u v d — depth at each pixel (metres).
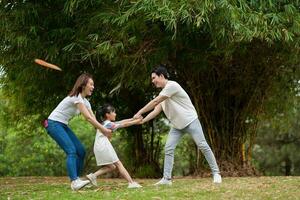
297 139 20.33
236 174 9.78
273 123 12.45
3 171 20.48
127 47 8.52
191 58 9.34
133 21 7.88
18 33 8.73
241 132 10.19
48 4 9.03
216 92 10.09
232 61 9.56
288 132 19.39
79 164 6.45
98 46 7.85
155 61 8.91
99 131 6.59
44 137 19.67
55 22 9.09
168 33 8.65
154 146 12.42
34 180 9.45
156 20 8.05
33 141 19.97
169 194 5.55
